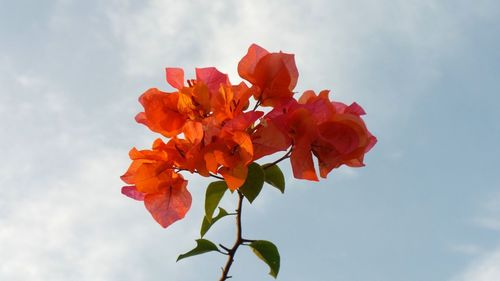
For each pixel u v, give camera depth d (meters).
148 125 0.55
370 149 0.56
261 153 0.52
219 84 0.55
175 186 0.56
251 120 0.51
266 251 0.56
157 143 0.53
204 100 0.53
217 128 0.52
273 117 0.53
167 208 0.56
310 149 0.53
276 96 0.55
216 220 0.58
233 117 0.53
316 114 0.53
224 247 0.55
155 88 0.55
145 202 0.56
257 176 0.54
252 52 0.55
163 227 0.55
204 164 0.52
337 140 0.53
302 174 0.53
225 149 0.52
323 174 0.54
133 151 0.54
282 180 0.57
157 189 0.55
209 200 0.56
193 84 0.55
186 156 0.53
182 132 0.54
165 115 0.55
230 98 0.53
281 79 0.55
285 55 0.56
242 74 0.55
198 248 0.56
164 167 0.54
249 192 0.54
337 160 0.53
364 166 0.56
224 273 0.55
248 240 0.56
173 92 0.55
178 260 0.56
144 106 0.55
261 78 0.55
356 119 0.53
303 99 0.56
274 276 0.56
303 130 0.53
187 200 0.56
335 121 0.53
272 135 0.52
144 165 0.55
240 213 0.55
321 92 0.55
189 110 0.54
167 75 0.56
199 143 0.52
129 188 0.56
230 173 0.52
